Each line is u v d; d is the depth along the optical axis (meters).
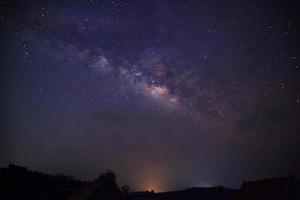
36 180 45.44
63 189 43.81
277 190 38.31
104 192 30.81
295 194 37.22
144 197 57.44
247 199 41.66
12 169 46.22
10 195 39.62
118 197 31.48
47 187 44.12
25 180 44.44
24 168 47.88
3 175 43.78
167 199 59.59
